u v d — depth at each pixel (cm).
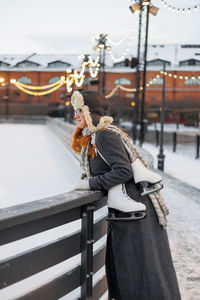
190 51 5938
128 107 5572
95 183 198
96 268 221
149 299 198
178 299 210
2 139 2098
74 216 192
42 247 172
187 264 349
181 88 5859
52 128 3062
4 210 153
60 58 5247
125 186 204
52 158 1247
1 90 6288
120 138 206
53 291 185
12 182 807
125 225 200
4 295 278
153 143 2172
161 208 212
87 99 207
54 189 741
